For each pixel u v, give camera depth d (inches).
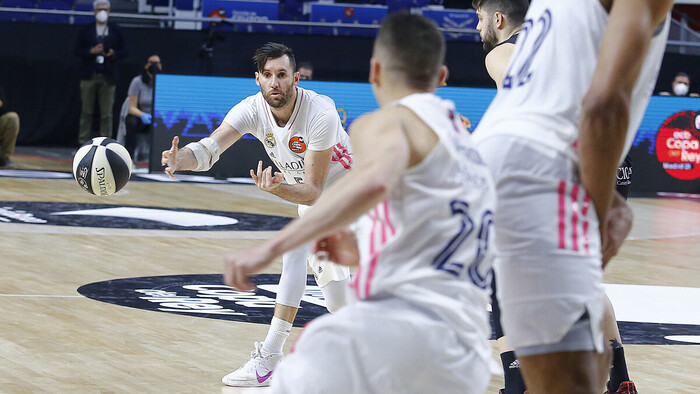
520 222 165.8
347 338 142.9
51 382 274.7
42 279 434.9
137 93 974.4
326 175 312.3
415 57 154.9
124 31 1005.8
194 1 1073.5
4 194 747.4
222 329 355.3
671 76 993.5
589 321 167.0
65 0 1082.1
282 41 942.4
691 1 1115.9
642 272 533.3
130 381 281.0
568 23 171.5
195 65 1012.5
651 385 301.0
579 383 167.0
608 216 177.2
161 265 489.1
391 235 146.4
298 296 296.8
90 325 350.9
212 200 781.3
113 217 652.1
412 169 145.1
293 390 144.3
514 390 250.2
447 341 143.3
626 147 178.4
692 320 405.7
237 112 320.2
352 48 957.8
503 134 169.9
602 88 156.5
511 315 168.6
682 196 959.6
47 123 1077.1
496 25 254.1
